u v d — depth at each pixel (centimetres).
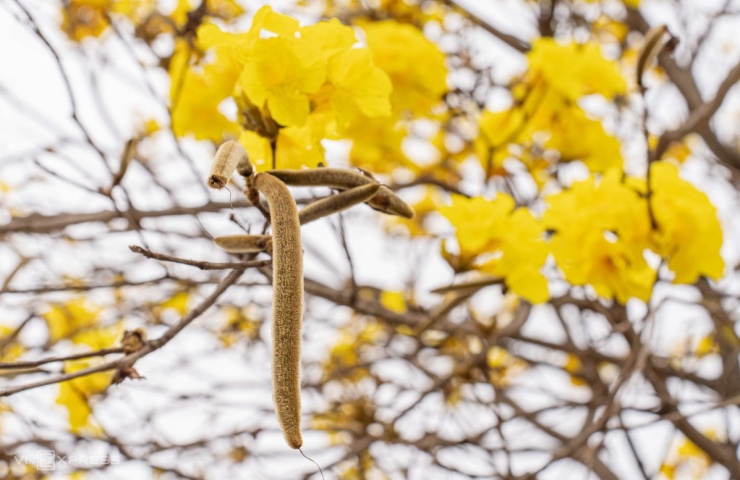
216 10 213
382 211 162
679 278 190
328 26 170
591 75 216
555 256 192
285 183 160
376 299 322
